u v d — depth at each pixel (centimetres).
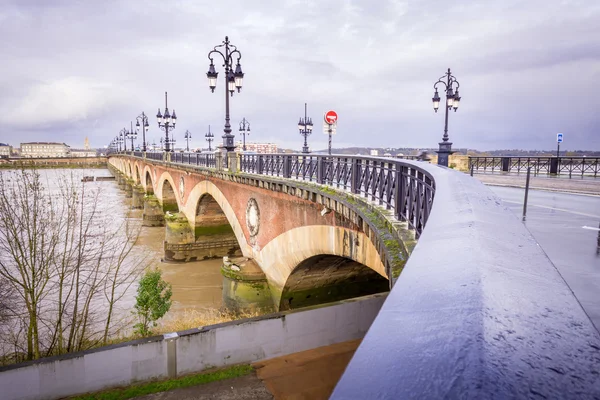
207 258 3706
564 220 971
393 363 70
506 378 59
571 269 582
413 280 124
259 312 2038
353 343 1319
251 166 2150
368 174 1017
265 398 1023
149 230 4934
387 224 786
